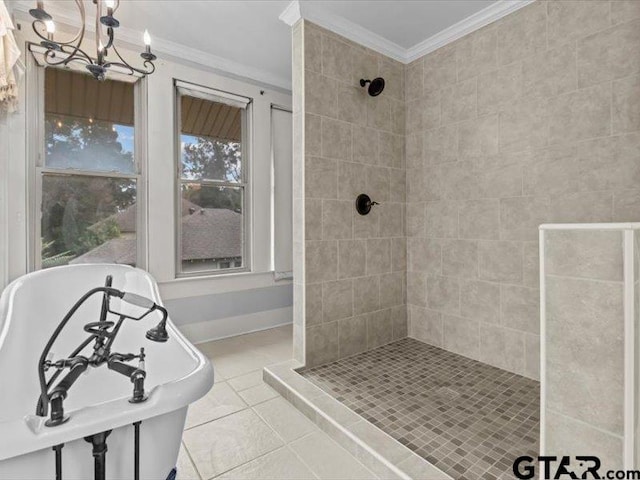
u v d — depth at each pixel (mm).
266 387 2109
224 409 1854
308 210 2211
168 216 2680
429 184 2602
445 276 2514
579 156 1824
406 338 2785
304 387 1952
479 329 2309
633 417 673
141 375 932
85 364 969
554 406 792
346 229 2408
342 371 2174
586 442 741
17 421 772
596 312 724
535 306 2016
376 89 2416
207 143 2967
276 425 1709
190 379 1035
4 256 2033
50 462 827
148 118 2576
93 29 2346
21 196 2107
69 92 2336
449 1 2113
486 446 1424
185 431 1651
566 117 1869
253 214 3170
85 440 846
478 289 2307
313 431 1659
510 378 2057
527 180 2035
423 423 1593
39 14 1289
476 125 2289
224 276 3002
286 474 1377
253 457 1473
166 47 2627
